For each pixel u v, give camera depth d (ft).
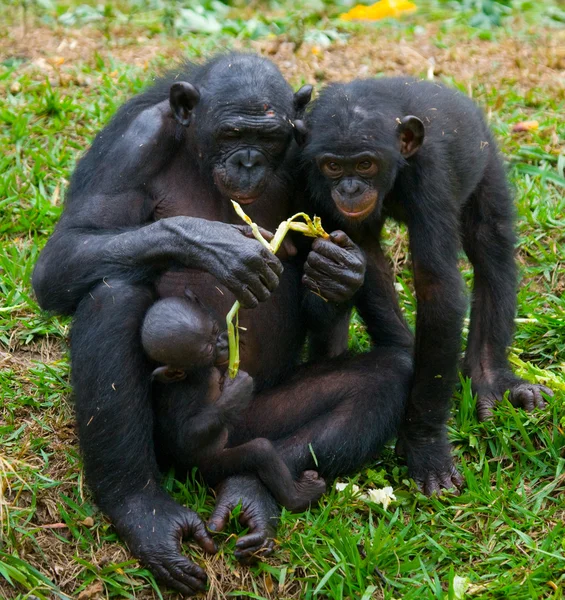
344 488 35.45
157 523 32.50
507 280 42.73
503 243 42.75
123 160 35.91
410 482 36.35
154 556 31.94
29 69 60.44
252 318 36.96
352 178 35.06
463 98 42.57
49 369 39.68
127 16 73.10
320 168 35.58
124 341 33.01
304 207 38.42
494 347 42.19
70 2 77.15
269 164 35.32
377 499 34.94
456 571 33.09
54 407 38.65
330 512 34.65
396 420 36.52
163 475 35.83
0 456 34.42
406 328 40.93
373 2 83.10
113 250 33.88
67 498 34.17
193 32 70.69
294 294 38.27
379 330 40.45
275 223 37.96
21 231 47.47
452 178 37.45
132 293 33.53
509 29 74.84
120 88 57.47
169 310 32.60
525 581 32.07
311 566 32.68
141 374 33.35
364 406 36.09
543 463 36.94
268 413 36.88
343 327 41.42
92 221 35.45
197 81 37.47
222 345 33.73
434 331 35.86
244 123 34.45
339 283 34.53
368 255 40.04
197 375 33.94
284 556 33.09
